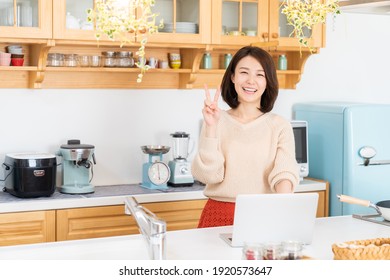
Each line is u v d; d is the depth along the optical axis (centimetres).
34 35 374
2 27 366
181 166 432
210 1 421
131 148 446
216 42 424
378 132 456
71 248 247
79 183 405
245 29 438
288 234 255
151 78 447
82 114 430
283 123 312
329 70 511
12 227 368
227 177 308
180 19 416
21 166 377
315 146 473
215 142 298
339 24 512
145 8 376
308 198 252
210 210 315
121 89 441
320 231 287
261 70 310
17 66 392
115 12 347
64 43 386
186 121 463
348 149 446
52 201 376
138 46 410
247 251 221
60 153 404
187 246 255
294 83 489
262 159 307
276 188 300
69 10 384
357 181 448
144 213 209
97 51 429
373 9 361
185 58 447
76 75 424
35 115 417
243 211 247
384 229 293
